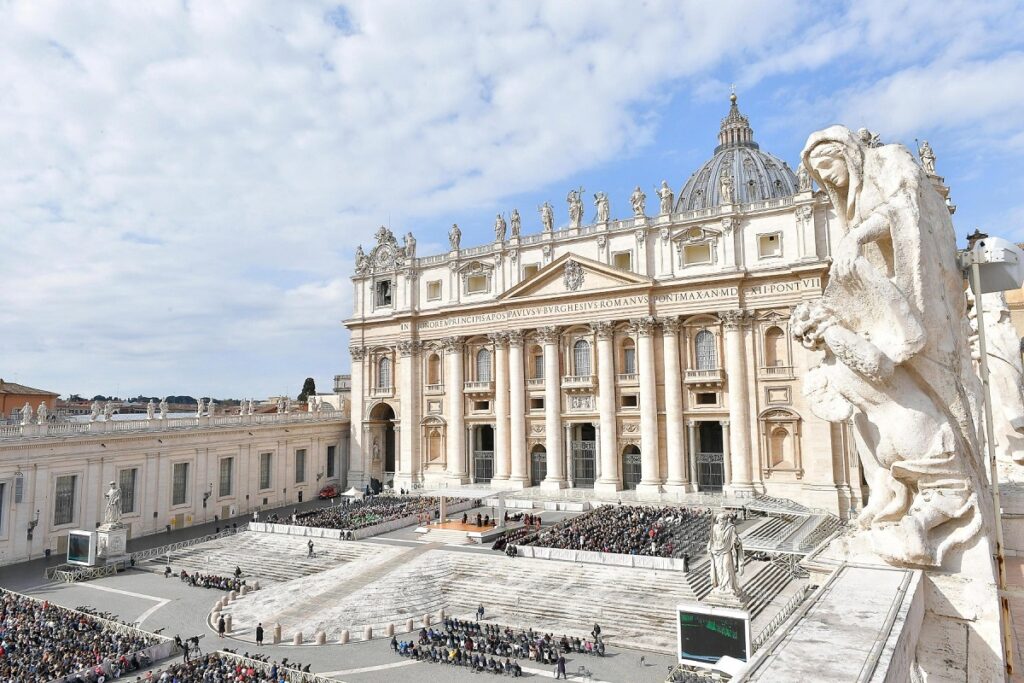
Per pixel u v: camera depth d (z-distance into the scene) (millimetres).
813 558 10586
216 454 66875
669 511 52500
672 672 27969
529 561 41438
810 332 10977
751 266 59438
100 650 31453
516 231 71062
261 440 72188
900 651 6703
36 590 43844
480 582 40344
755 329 59031
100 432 56219
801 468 56188
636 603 34969
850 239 10336
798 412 56188
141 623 37281
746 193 96938
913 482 10148
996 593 9000
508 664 29203
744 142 107438
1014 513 13289
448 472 73125
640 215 63656
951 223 11305
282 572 46719
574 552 40906
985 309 18109
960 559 9492
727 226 59750
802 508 53469
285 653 32500
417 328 77188
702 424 64062
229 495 68312
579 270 65938
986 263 10680
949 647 8875
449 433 73438
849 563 10023
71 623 35531
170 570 48031
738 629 27953
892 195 10375
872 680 5871
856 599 8164
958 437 10008
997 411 17609
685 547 41625
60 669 29016
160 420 61844
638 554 39500
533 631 33438
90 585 45188
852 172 11039
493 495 52062
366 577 42219
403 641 33906
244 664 30109
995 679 8648
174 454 62594
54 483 53156
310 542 48906
